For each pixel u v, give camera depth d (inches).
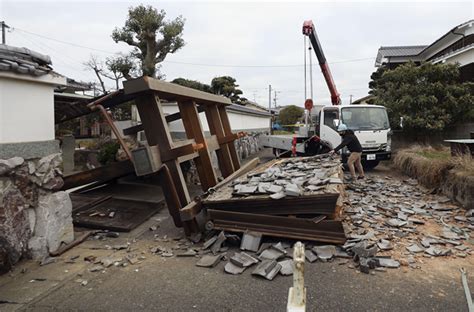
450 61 582.2
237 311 111.9
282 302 116.7
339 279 133.7
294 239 167.9
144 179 346.9
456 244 170.4
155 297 121.5
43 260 153.9
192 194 299.9
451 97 477.7
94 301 119.0
